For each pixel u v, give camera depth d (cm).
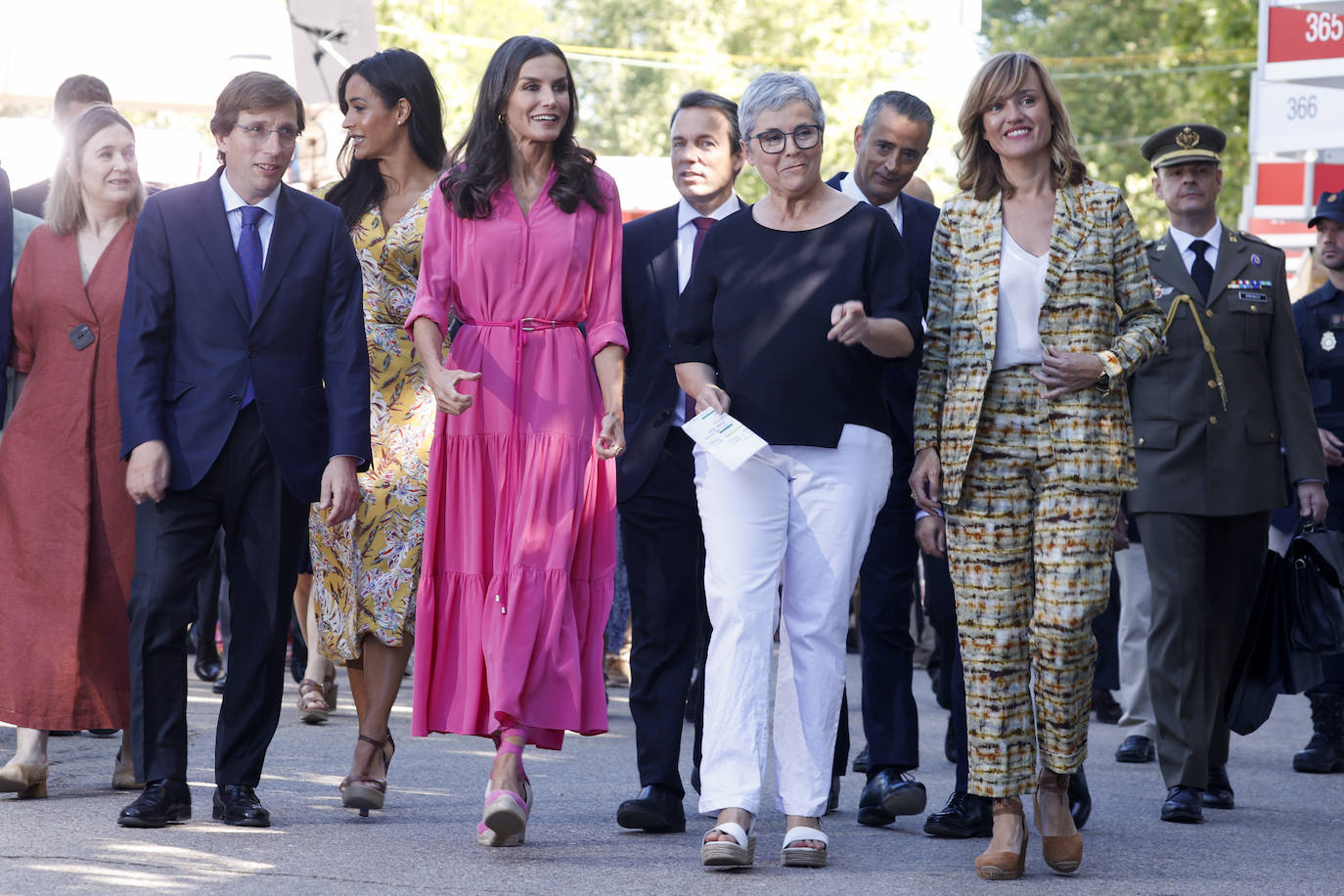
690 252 849
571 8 6856
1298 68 1338
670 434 829
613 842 779
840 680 745
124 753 873
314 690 1166
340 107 901
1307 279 1509
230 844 739
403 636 846
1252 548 975
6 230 855
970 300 753
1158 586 939
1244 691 931
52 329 855
